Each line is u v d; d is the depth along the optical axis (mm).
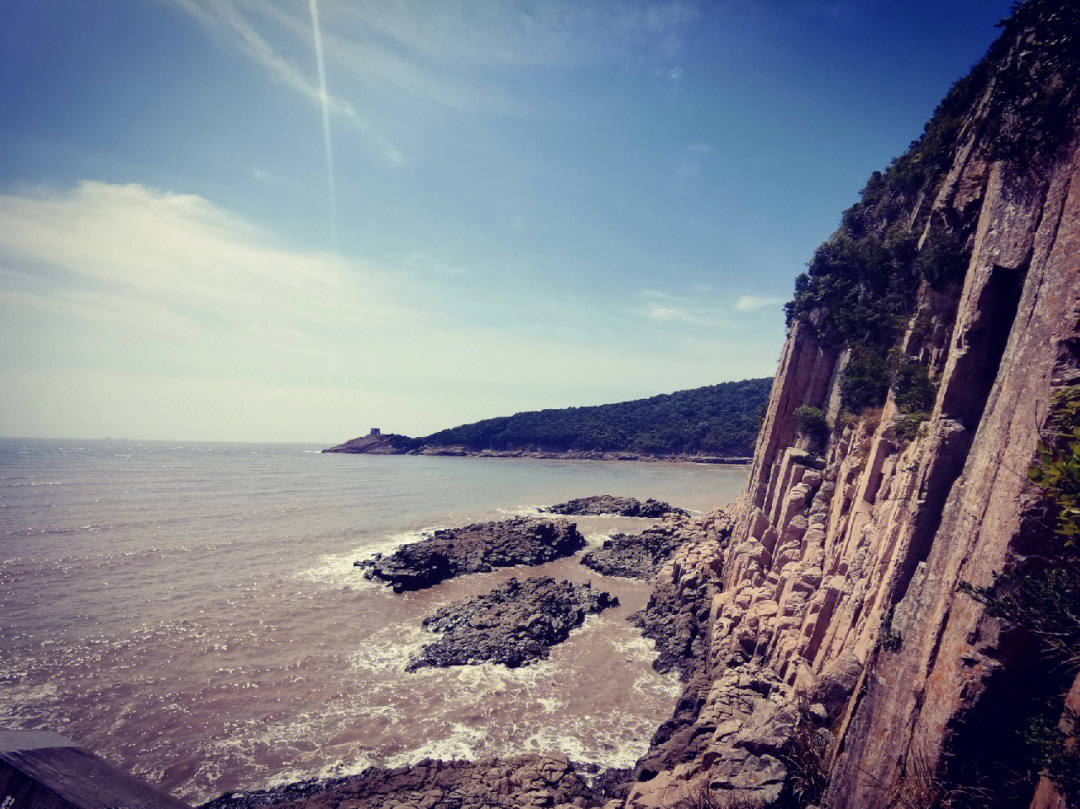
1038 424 7855
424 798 17781
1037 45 9766
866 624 14742
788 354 34094
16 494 81688
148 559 46625
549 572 46125
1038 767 7547
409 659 28953
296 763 20438
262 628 32750
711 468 157625
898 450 18531
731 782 13961
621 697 24938
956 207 16609
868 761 10023
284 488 100875
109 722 22766
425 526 65062
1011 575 7320
